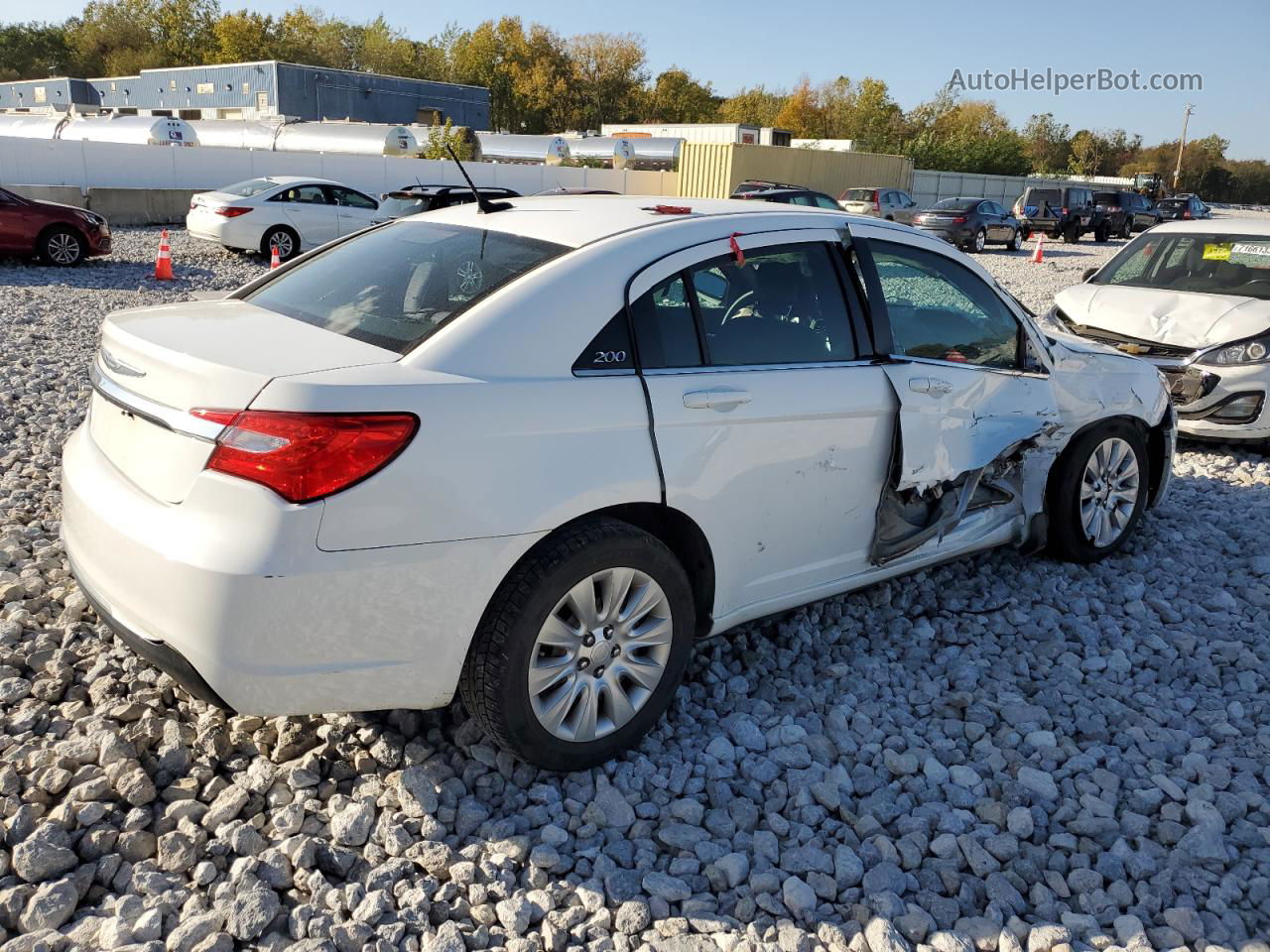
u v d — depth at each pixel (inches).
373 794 116.1
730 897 104.8
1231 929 102.4
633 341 120.7
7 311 425.7
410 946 95.0
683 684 145.3
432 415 103.7
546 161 1309.1
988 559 196.4
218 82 1894.7
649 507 124.4
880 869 108.3
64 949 91.7
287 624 99.6
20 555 171.5
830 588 149.7
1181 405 282.0
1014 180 1790.1
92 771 115.3
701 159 1327.5
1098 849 114.7
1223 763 130.3
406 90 1919.3
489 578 108.3
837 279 144.6
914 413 147.7
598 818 114.8
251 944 94.7
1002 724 140.6
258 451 98.3
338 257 145.0
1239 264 310.7
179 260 684.7
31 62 3528.5
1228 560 203.6
